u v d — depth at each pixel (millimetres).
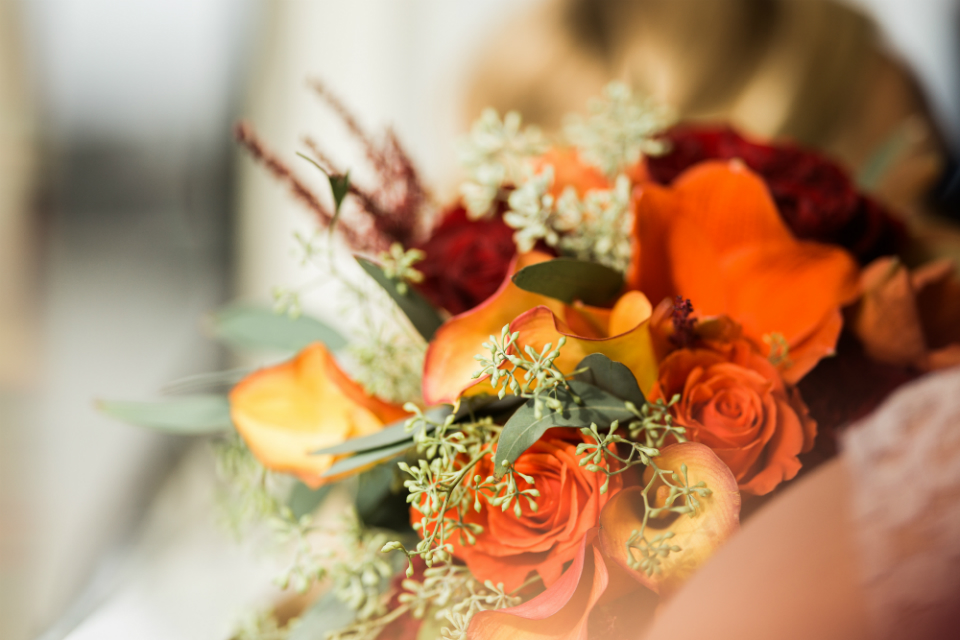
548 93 1233
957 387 432
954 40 1378
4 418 2094
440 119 1475
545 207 541
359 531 529
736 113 1163
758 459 483
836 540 423
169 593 645
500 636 460
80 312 2678
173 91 2695
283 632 589
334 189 488
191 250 2484
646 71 1186
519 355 471
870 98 1176
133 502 883
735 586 428
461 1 1852
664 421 484
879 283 523
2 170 3039
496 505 474
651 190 511
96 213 2996
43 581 1375
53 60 2977
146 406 557
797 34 1160
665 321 493
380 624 521
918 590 408
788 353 515
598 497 468
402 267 525
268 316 597
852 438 438
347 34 1903
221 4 2113
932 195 837
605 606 465
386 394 562
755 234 527
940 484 419
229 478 587
